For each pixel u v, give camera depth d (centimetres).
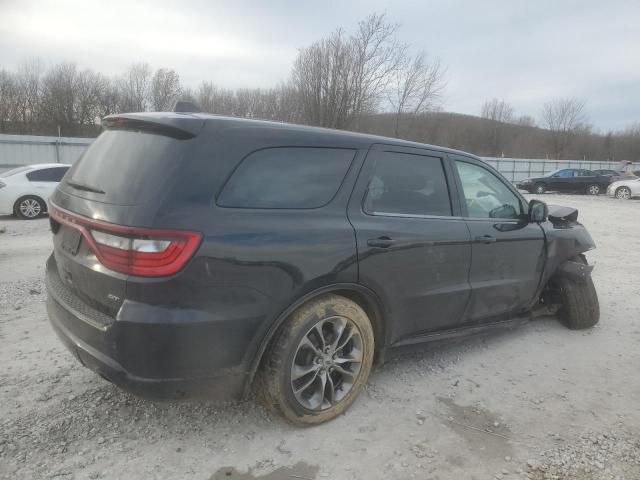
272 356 272
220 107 4041
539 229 441
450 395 346
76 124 4806
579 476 263
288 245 263
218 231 243
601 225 1379
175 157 248
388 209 325
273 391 274
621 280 696
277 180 275
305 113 2411
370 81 2348
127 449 271
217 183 251
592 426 313
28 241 883
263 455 270
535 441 294
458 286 366
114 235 239
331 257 280
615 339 463
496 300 404
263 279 256
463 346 434
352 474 258
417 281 334
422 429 301
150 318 231
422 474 260
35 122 4712
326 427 299
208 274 239
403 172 339
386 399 336
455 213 370
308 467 262
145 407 312
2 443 269
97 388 331
